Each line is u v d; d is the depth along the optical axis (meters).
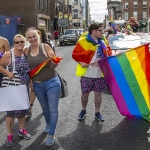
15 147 4.20
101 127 4.93
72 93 7.63
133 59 5.05
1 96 4.21
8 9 34.56
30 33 4.15
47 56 4.23
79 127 4.97
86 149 4.05
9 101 4.20
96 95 5.19
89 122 5.21
